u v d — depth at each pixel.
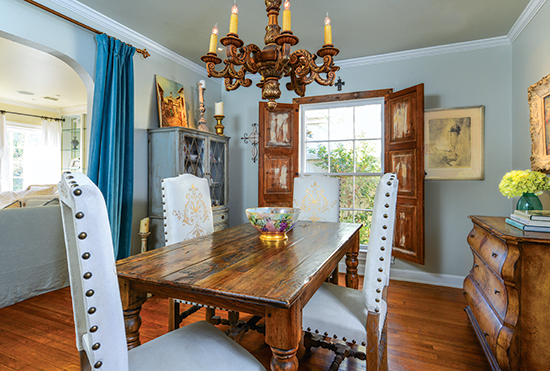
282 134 3.93
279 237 1.80
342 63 3.79
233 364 1.02
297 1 2.50
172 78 3.62
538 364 1.50
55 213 3.03
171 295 1.14
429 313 2.63
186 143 3.18
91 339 0.69
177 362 1.00
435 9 2.62
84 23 2.66
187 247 1.62
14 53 3.82
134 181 3.10
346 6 2.58
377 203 1.25
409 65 3.54
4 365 1.82
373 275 1.26
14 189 6.50
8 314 2.49
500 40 3.16
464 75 3.32
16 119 6.43
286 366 0.98
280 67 1.53
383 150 3.73
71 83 5.11
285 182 3.94
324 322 1.37
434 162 3.41
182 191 2.03
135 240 3.11
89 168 2.65
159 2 2.55
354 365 1.90
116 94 2.75
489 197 3.23
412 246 3.25
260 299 0.94
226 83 1.81
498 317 1.67
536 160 2.35
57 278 3.04
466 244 3.31
